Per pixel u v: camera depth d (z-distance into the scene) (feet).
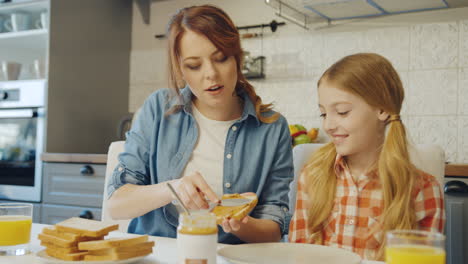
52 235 2.85
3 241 3.03
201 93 3.83
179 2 10.12
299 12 8.42
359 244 3.80
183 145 4.39
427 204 3.68
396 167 3.63
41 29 8.77
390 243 2.13
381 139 3.86
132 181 4.25
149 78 10.43
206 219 2.43
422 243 2.06
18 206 3.17
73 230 2.79
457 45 7.80
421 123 8.04
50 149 8.66
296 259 2.74
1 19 9.50
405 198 3.59
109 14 10.03
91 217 7.95
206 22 3.62
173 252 3.07
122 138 9.28
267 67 9.18
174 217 4.21
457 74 7.80
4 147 9.00
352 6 7.82
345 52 8.57
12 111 8.80
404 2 7.55
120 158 4.38
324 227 4.01
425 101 8.02
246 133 4.42
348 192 3.91
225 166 4.33
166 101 4.51
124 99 10.48
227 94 3.85
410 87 8.12
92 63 9.61
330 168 4.03
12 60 9.92
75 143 9.21
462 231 5.98
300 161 4.67
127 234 3.76
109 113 10.06
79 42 9.29
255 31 9.31
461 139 7.77
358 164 3.93
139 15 10.57
